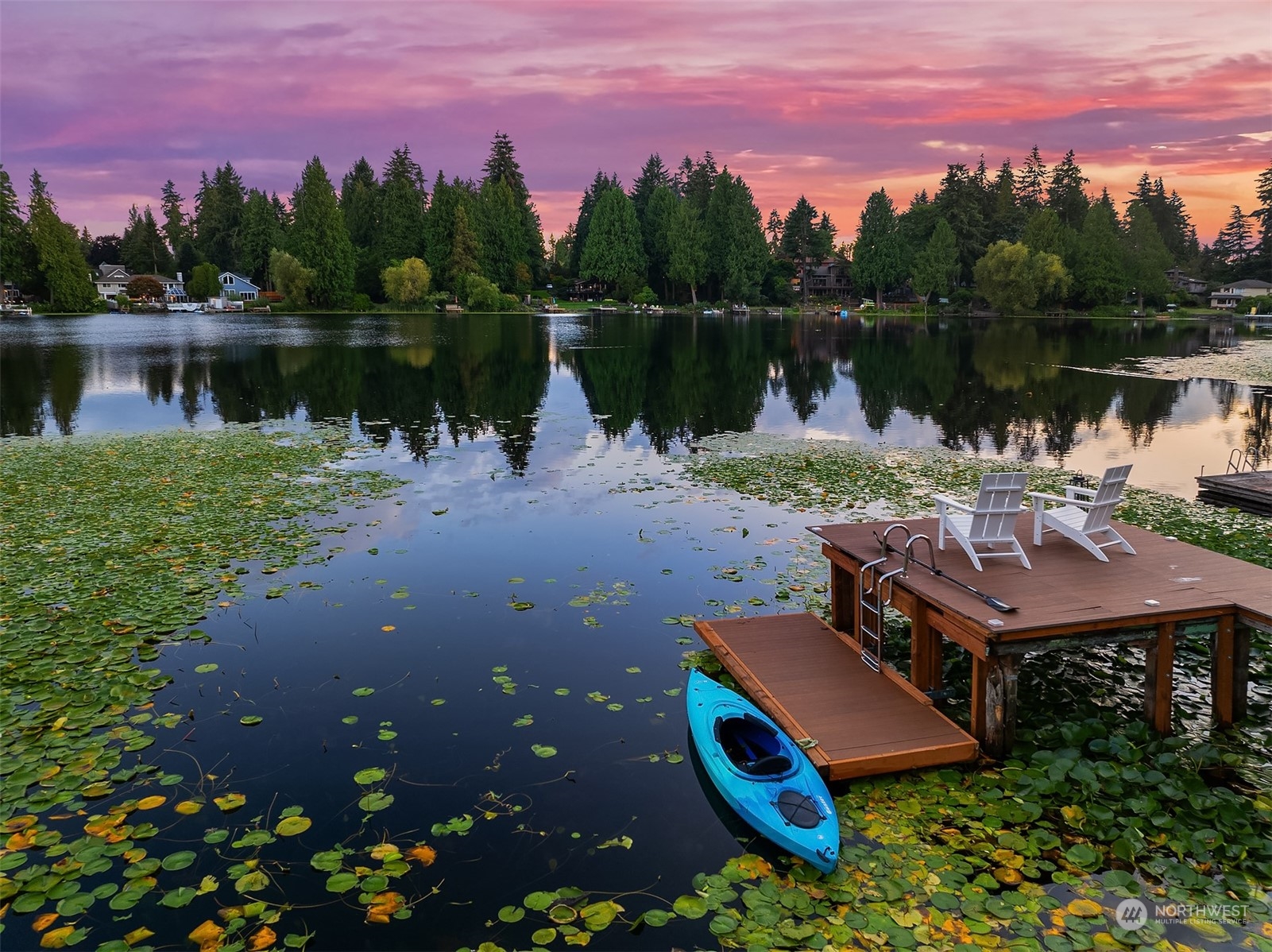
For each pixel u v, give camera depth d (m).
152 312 93.31
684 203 108.00
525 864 5.75
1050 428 24.03
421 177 122.88
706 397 30.55
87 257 145.62
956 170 109.06
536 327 72.62
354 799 6.47
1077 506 9.70
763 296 116.38
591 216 121.25
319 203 93.62
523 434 22.89
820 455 19.78
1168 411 26.86
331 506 14.94
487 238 103.62
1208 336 62.72
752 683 7.88
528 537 13.20
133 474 17.31
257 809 6.32
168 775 6.71
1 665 8.36
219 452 19.84
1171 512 14.19
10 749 6.93
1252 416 25.72
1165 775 6.55
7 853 5.69
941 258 100.69
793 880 5.53
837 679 7.95
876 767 6.62
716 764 6.48
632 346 53.22
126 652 8.78
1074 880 5.49
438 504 15.24
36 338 54.84
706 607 10.34
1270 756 7.00
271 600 10.50
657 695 8.17
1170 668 7.21
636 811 6.35
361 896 5.40
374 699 8.04
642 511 14.77
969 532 8.85
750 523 13.96
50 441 21.22
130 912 5.23
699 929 5.13
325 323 74.38
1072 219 114.81
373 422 24.80
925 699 7.50
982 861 5.68
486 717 7.73
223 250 125.12
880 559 8.46
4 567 11.34
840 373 38.38
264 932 5.07
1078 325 78.88
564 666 8.79
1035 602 7.32
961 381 35.12
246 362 41.12
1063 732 7.22
